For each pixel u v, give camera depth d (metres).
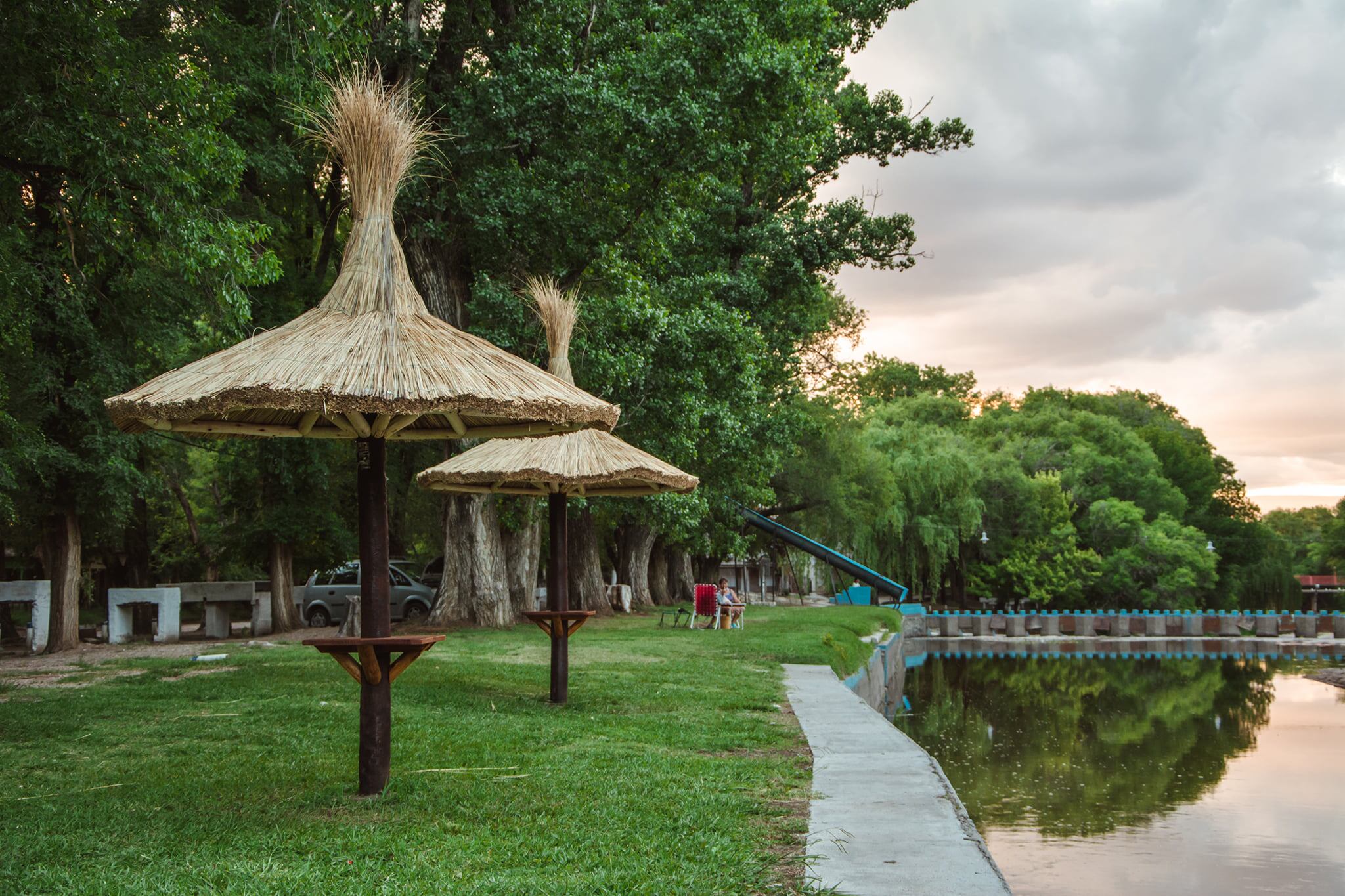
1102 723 23.33
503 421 7.77
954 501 55.81
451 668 14.34
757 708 11.69
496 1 22.56
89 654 19.42
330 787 6.81
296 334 6.55
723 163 21.55
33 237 15.55
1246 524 78.75
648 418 22.08
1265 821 13.30
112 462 18.77
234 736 9.09
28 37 10.41
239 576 37.66
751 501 33.75
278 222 21.83
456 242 23.36
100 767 7.71
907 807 6.71
